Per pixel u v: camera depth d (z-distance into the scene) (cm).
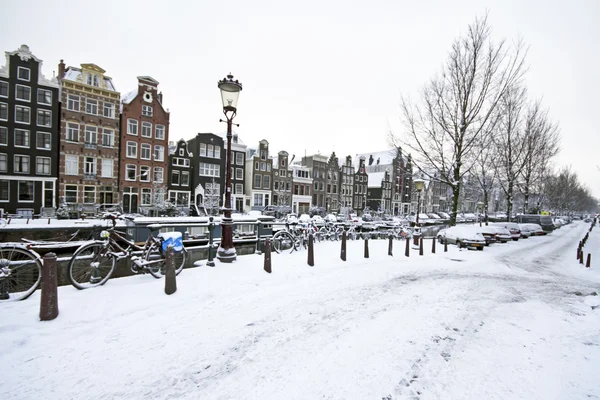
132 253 621
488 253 1412
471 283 799
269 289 624
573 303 671
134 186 3111
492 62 1659
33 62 2562
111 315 455
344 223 1719
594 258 1472
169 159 3459
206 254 1146
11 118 2491
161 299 523
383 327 477
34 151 2584
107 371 332
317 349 399
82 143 2808
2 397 285
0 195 2467
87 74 2836
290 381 329
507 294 715
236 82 757
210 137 3694
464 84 1692
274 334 435
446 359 390
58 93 2683
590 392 331
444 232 1723
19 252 505
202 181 3647
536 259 1347
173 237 650
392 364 371
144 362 352
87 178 2836
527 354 414
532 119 2403
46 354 353
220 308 513
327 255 995
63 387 304
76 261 560
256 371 346
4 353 347
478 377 353
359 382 332
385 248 1253
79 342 382
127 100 3116
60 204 2592
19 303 468
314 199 4806
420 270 915
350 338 434
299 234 1213
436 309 575
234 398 299
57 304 445
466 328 493
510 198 2462
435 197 7106
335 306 557
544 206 5325
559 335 483
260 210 3950
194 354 374
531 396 321
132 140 3088
